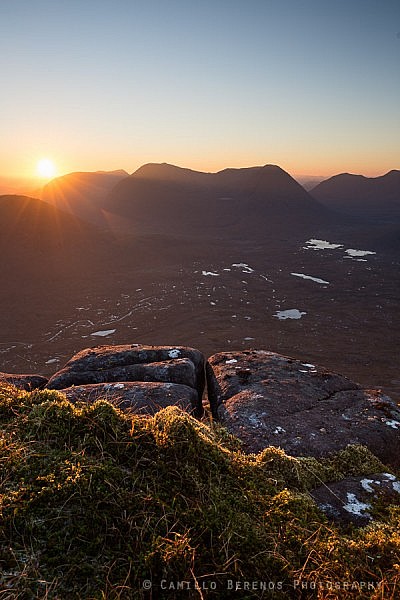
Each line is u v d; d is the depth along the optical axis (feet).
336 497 18.24
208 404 36.11
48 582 9.53
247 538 12.16
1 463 12.90
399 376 357.82
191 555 10.86
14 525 10.89
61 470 12.73
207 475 14.70
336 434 25.17
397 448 25.71
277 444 23.43
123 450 14.37
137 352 37.06
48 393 17.51
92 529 11.18
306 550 12.84
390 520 16.60
